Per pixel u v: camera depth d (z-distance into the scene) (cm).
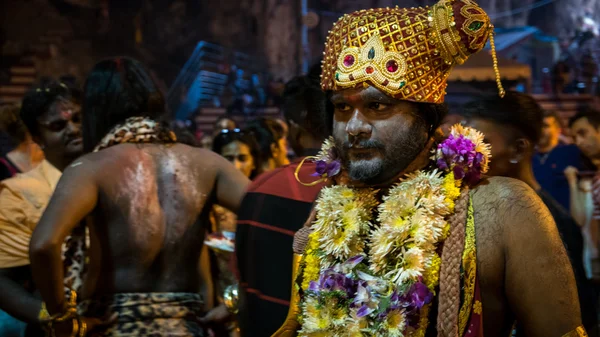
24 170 356
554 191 421
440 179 132
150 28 2414
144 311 206
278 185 180
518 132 222
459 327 124
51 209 197
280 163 367
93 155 214
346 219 138
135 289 209
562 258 123
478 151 134
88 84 226
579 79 1967
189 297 215
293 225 175
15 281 248
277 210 177
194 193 220
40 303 229
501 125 222
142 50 2377
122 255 209
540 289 122
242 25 2434
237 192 223
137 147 220
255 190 183
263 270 176
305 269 144
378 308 127
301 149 217
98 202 208
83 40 2286
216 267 245
